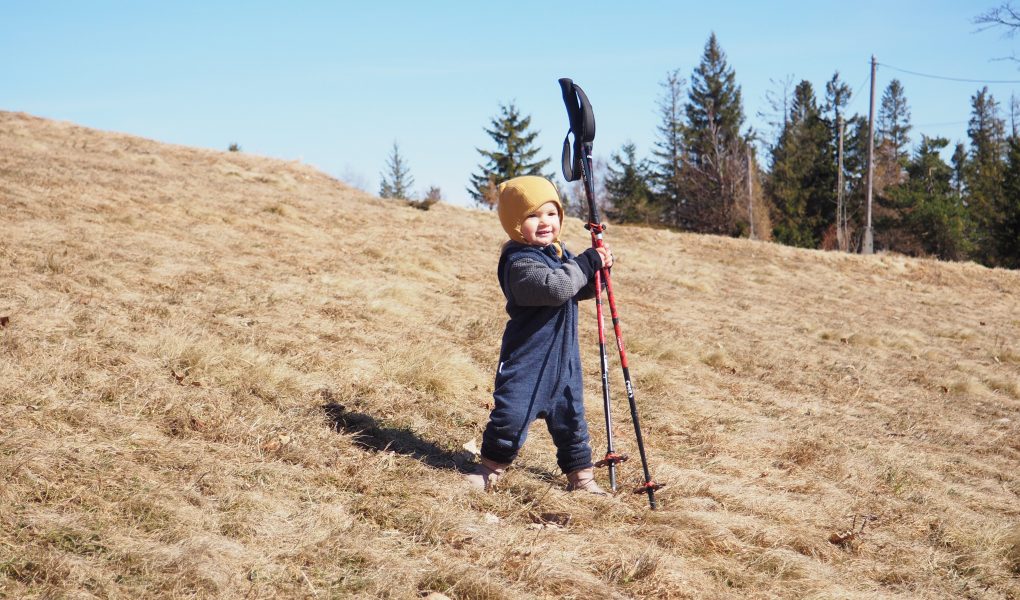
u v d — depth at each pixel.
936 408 7.83
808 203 50.12
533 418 3.77
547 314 3.76
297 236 11.23
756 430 5.88
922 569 3.69
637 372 7.01
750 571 3.28
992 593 3.52
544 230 3.75
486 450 3.79
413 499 3.47
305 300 7.30
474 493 3.66
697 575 3.12
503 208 3.79
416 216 17.25
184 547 2.69
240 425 4.07
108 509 2.88
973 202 55.53
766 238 46.88
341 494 3.44
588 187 3.87
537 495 3.71
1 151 14.09
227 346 5.23
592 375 6.91
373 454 4.02
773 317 12.44
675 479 4.34
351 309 7.32
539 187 3.72
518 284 3.63
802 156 51.31
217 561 2.66
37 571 2.43
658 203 58.69
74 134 21.12
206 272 7.77
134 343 4.98
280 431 4.09
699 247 20.58
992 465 6.02
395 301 7.83
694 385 7.28
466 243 14.08
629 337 8.27
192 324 5.75
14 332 4.72
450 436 4.65
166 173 15.78
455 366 5.79
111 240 8.36
